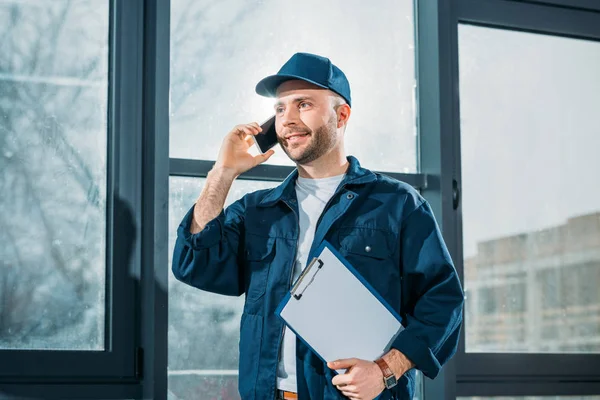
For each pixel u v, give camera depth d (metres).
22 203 2.84
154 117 2.93
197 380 2.97
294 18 3.23
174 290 2.97
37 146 2.88
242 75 3.13
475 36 3.45
